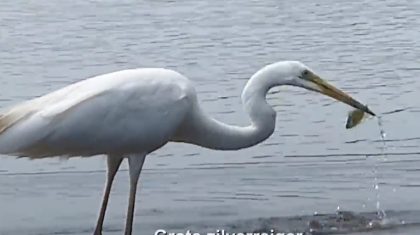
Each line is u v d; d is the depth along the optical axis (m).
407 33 26.09
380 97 19.97
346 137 17.14
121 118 11.49
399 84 20.97
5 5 28.00
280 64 11.86
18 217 13.45
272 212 13.56
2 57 22.62
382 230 12.83
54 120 11.28
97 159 15.80
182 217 13.42
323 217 13.34
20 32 25.25
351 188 14.60
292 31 26.19
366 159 16.09
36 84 20.59
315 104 18.70
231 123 17.81
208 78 21.25
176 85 11.74
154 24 26.34
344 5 29.59
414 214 13.43
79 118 11.36
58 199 14.24
